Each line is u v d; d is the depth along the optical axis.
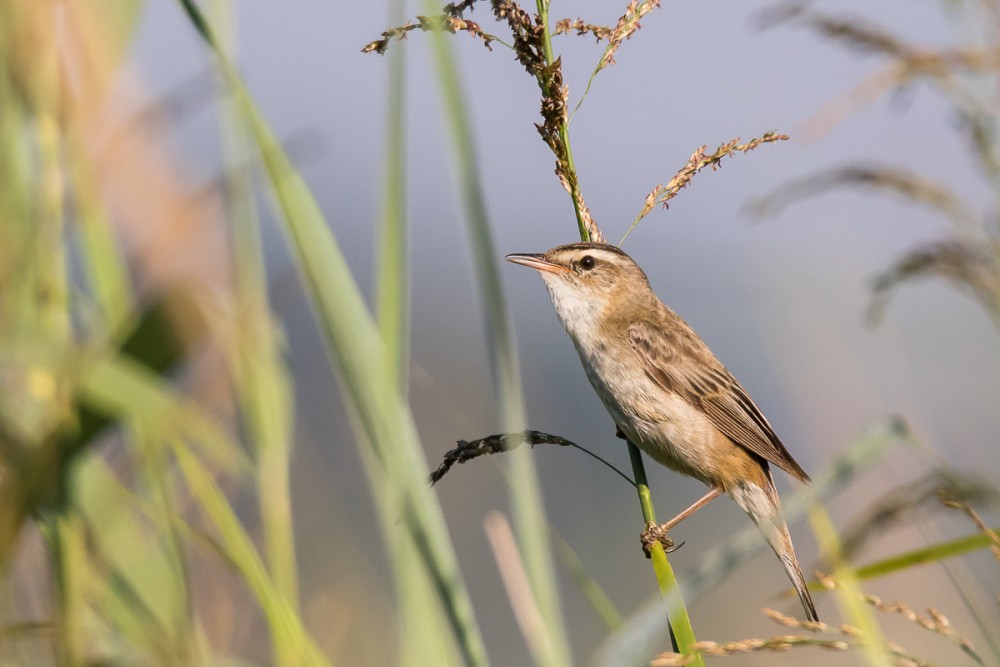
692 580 2.20
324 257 1.94
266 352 1.74
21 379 1.47
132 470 1.70
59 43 1.41
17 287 1.46
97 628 1.70
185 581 1.69
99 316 1.70
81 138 1.39
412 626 1.95
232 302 1.54
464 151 2.17
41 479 1.45
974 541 2.53
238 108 1.87
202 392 1.52
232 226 1.77
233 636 1.79
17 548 1.46
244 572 1.79
